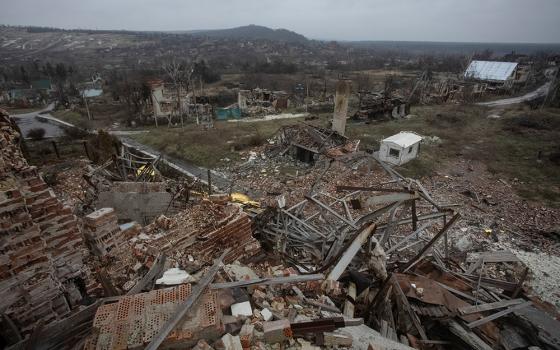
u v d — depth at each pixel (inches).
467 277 324.8
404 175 840.3
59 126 1630.2
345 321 184.2
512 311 258.2
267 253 331.9
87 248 268.8
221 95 2182.6
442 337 247.3
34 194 196.2
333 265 270.4
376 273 283.3
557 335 237.9
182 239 256.7
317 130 1051.9
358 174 832.3
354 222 344.5
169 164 981.2
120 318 147.7
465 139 1150.3
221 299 177.2
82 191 611.8
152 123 1637.6
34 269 188.5
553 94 1700.3
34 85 2886.3
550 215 657.6
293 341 167.0
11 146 194.9
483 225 615.8
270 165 949.8
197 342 146.9
